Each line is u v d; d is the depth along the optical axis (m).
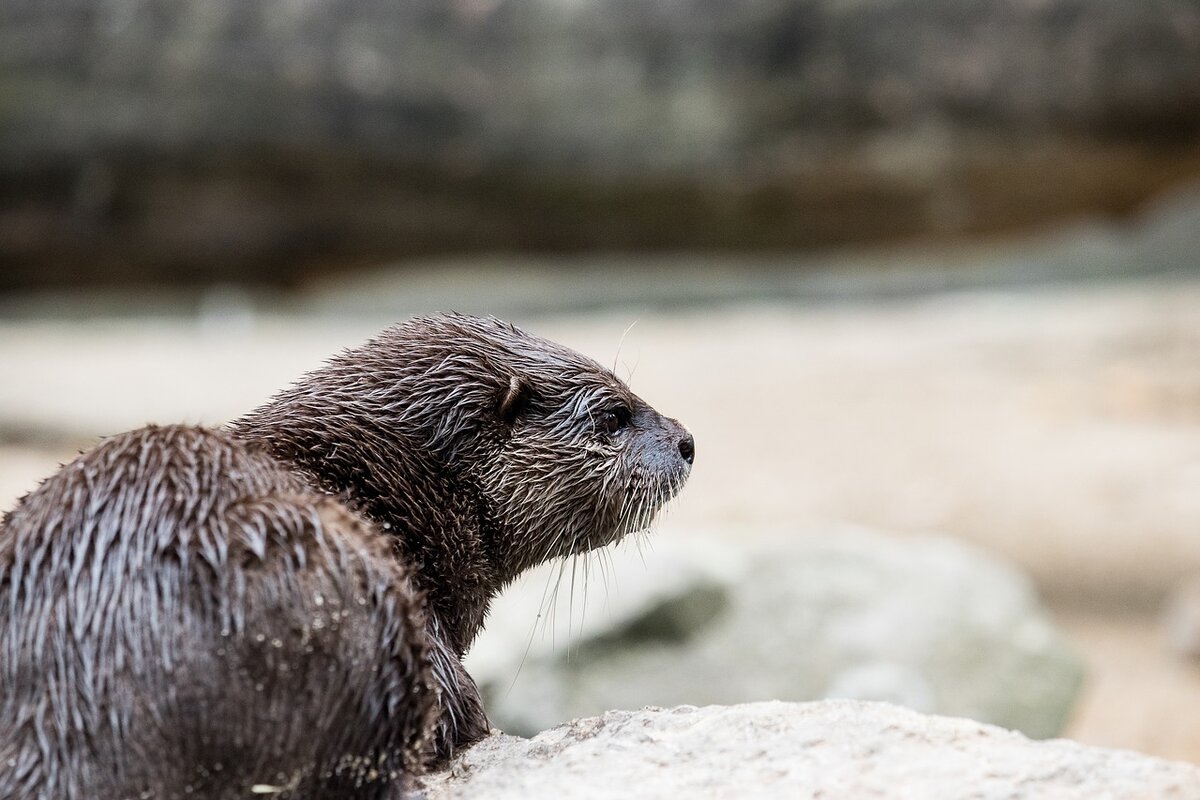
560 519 8.25
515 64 27.72
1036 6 27.02
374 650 5.98
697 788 6.32
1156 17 26.72
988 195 28.95
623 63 27.72
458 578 7.71
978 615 16.58
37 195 27.73
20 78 27.17
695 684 14.99
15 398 34.66
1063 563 23.19
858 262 39.06
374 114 27.52
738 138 27.98
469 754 7.09
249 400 34.88
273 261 29.00
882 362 38.62
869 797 6.14
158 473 6.00
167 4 27.06
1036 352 38.03
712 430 32.22
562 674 14.62
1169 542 23.72
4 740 5.52
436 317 8.22
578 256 29.84
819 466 28.88
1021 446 29.41
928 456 29.12
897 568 16.84
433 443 7.64
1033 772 6.30
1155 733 16.95
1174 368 34.94
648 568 15.57
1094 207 29.33
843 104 27.64
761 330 45.88
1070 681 16.47
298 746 5.77
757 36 27.48
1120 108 27.25
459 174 28.25
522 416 8.05
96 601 5.62
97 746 5.47
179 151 27.45
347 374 7.59
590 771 6.61
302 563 5.86
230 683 5.61
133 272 29.08
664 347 42.50
